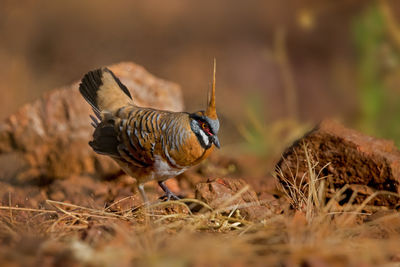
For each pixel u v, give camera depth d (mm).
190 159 9234
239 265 6512
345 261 6613
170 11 28875
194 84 22828
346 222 8062
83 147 12555
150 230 7629
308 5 28062
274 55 16562
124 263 6363
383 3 15766
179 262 6375
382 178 9289
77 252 6398
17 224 8297
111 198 10688
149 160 9328
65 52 23609
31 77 20531
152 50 26141
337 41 26125
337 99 21453
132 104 10414
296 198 9516
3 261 6383
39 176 12477
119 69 13320
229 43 27594
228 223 8859
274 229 7754
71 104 12727
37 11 25062
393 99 15469
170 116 9281
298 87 24078
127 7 28188
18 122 12695
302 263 6520
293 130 15680
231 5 29297
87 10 26641
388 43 15492
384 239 7637
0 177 12234
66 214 8844
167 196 10102
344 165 9570
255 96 18594
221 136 17531
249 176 12156
